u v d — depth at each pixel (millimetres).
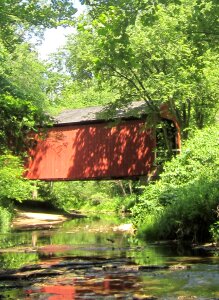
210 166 15547
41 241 12484
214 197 11367
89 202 40062
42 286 5691
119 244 11055
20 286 5715
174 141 26812
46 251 9797
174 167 16781
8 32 21000
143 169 25656
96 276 6324
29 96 20750
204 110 26953
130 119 26375
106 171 26797
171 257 8328
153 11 8305
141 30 22531
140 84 24000
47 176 28609
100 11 9297
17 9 18000
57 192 38188
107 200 38906
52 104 40156
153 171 24484
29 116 20500
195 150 16844
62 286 5664
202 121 28422
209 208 11062
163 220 12133
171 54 21406
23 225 20500
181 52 20688
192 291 5141
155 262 7676
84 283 5832
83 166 27609
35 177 28938
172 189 14211
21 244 11656
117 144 26656
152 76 23016
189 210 11430
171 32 21375
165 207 13195
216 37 9266
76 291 5328
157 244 10844
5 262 8148
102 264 7543
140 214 14555
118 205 34031
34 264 7699
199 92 23328
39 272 6648
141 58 22797
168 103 24828
